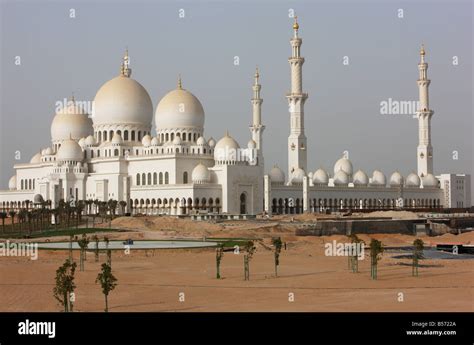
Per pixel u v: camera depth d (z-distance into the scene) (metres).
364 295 83.19
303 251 146.88
